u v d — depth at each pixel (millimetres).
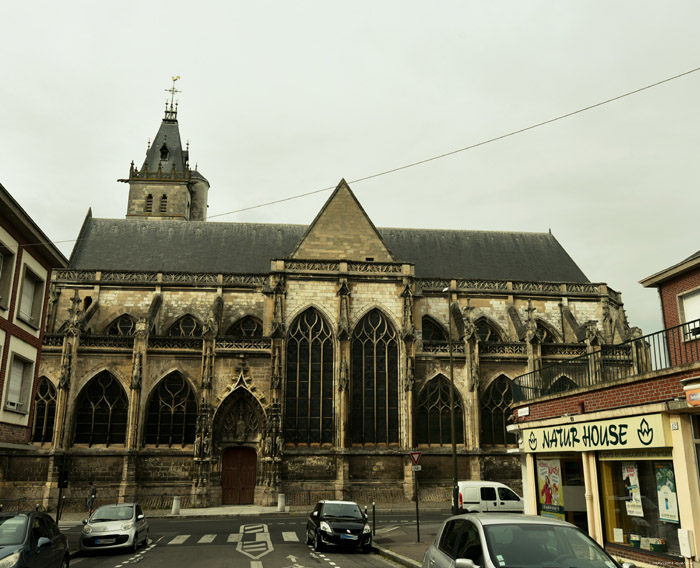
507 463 50844
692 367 15305
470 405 50844
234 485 47344
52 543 16609
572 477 21453
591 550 10336
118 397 48125
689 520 15172
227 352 48875
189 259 62031
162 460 47062
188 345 49625
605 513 19047
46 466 45094
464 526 11523
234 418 48406
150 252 62312
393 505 46438
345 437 47750
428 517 39688
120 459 46344
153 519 39250
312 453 47562
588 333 54094
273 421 46781
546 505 22828
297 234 66438
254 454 48219
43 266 32125
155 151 80062
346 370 48906
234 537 29594
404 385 49594
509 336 59406
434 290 60000
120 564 21438
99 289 57250
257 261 62844
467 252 66438
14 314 28484
